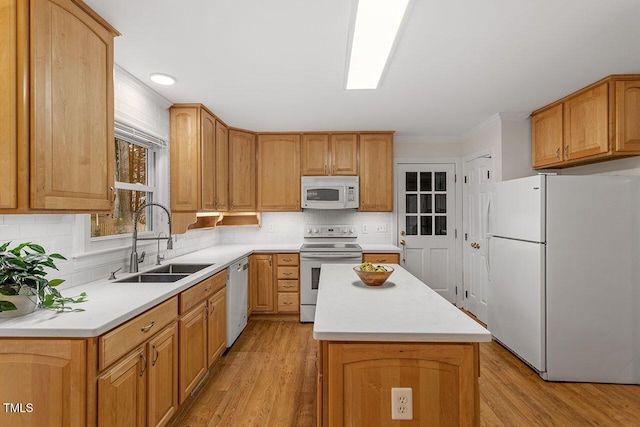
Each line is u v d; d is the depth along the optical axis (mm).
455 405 1271
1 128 1253
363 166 4094
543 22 1742
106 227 2359
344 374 1278
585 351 2502
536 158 3297
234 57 2133
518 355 2828
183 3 1570
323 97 2891
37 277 1473
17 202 1261
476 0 1552
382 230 4426
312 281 3865
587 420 2055
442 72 2373
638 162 2621
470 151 4133
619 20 1724
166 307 1853
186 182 3037
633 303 2477
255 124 3789
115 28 1778
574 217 2506
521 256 2760
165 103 2910
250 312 3834
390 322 1367
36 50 1281
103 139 1678
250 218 4398
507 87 2680
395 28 1768
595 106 2594
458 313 1491
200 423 2025
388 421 1273
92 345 1309
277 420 2053
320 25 1765
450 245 4391
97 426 1333
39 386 1309
